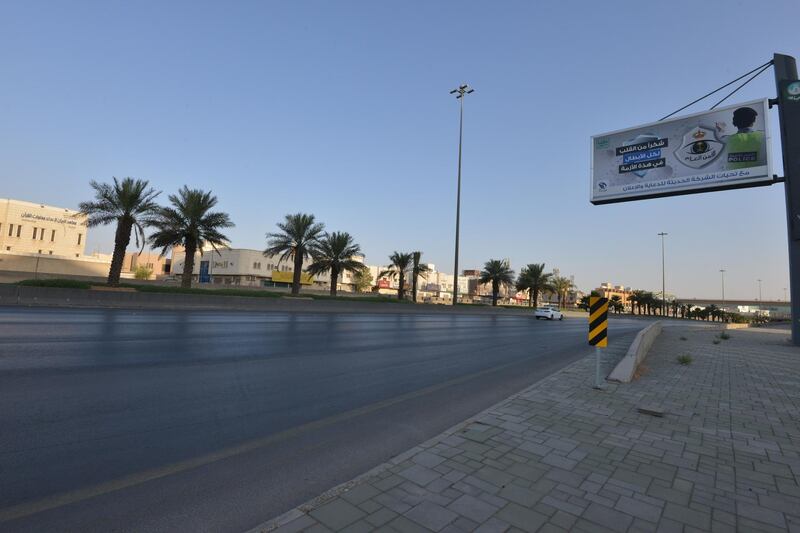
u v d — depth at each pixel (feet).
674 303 337.52
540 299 407.85
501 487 12.44
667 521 10.93
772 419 20.94
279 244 135.23
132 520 10.37
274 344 40.55
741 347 58.54
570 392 25.13
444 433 17.17
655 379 30.66
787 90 59.62
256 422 18.15
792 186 58.85
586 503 11.69
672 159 67.05
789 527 10.85
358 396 23.52
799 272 59.67
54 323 46.19
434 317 112.06
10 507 10.62
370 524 10.21
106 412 17.97
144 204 102.27
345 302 119.75
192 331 46.34
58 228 278.26
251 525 10.40
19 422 16.24
